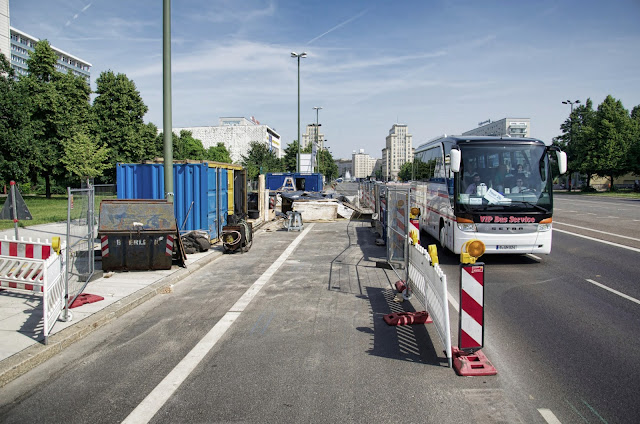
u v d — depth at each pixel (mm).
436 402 3967
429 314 6168
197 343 5527
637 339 5551
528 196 10469
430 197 14500
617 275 9305
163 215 9703
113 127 49219
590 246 13031
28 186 63312
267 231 18266
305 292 8133
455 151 10375
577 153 63500
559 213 24312
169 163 11359
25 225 18812
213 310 7020
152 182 13258
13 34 119250
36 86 42844
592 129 61156
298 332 5910
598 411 3789
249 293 8094
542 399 4016
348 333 5855
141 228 9477
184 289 8469
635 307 6977
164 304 7414
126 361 4980
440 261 11414
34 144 36750
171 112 11352
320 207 22672
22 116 35531
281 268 10469
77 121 46312
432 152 14367
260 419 3688
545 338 5621
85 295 7301
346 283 8844
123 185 13289
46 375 4625
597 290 8086
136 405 3957
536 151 10758
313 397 4070
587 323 6211
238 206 18016
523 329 5977
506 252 10398
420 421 3646
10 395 4188
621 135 58562
